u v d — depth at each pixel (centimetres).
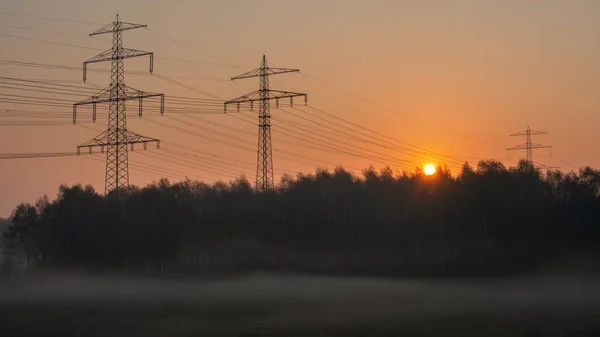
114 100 10150
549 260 12475
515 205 12988
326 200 13375
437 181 13625
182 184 13488
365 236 13050
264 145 10869
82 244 12238
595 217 12738
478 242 12838
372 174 13975
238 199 13138
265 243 12838
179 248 12450
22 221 12712
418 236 13000
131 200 12612
